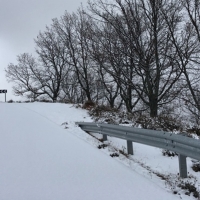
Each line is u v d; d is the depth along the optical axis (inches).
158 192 194.2
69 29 1185.4
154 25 588.7
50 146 296.2
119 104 1375.5
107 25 689.6
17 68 1752.0
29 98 1688.0
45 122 449.7
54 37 1444.4
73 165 239.0
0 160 236.7
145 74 636.7
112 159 268.4
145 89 639.1
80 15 1071.6
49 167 229.0
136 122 490.6
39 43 1480.1
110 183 204.8
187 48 557.6
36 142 308.2
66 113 616.1
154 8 584.1
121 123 497.4
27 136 334.6
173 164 276.1
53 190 184.7
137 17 627.8
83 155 272.7
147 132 276.2
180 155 237.9
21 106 684.7
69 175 214.4
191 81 597.6
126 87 748.0
